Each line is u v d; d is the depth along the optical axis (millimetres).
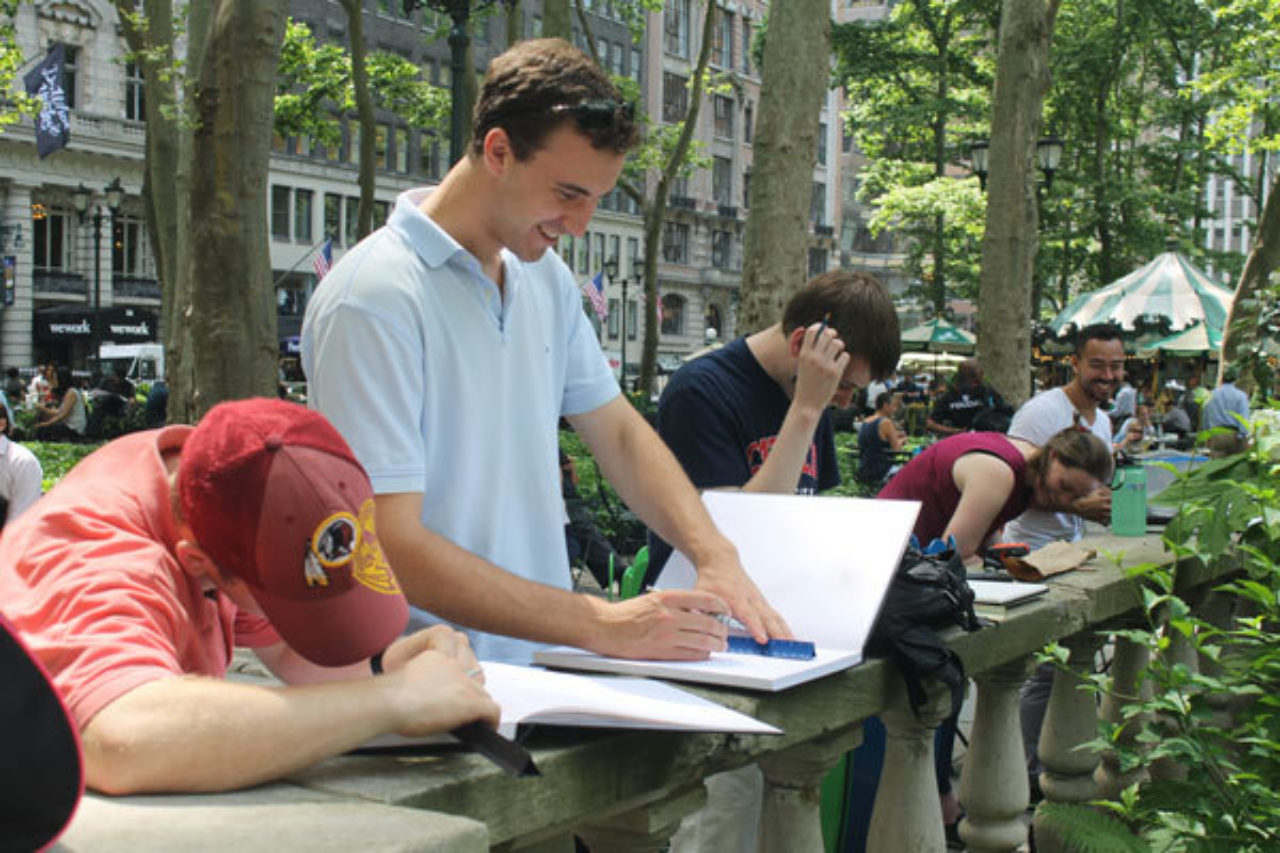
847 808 3447
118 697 1259
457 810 1475
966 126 37219
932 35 33844
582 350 2494
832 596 2318
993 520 4102
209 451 1352
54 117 24547
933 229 36375
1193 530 2822
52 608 1325
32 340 42188
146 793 1255
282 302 47344
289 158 46812
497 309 2213
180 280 14203
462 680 1482
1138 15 32875
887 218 35250
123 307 44531
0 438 5801
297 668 1742
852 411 23156
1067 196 33000
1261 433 2857
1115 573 3672
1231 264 37469
